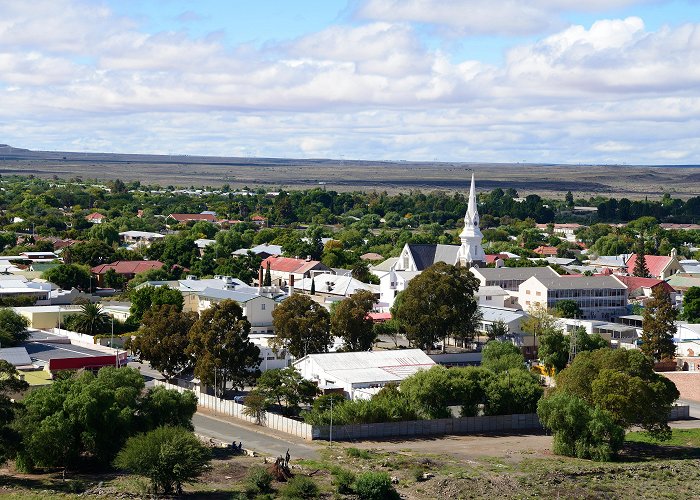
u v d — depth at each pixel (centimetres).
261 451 14800
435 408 16662
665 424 15838
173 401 14662
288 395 16812
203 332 18362
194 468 12556
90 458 14125
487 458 14712
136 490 12494
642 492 13038
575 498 12681
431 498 12619
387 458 14438
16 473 13475
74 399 13662
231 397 18388
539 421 16862
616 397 15412
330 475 13412
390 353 19888
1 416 13575
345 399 17050
